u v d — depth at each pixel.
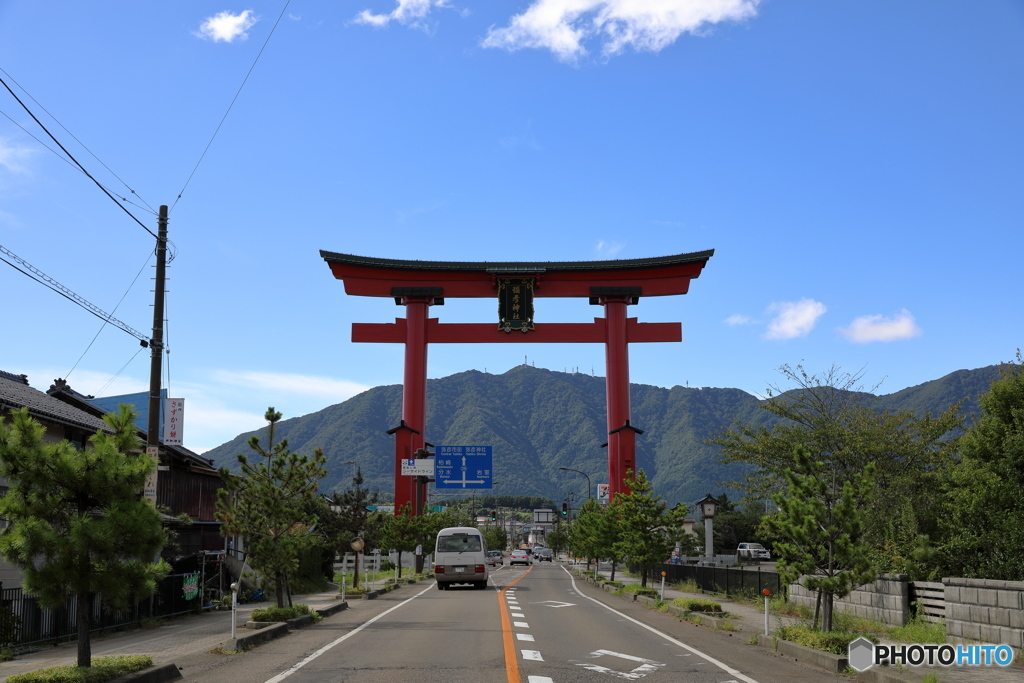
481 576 35.56
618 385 53.84
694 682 10.99
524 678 11.15
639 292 54.06
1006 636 12.56
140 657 11.63
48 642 15.91
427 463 53.31
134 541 11.06
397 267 54.47
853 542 15.04
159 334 19.30
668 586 38.78
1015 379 17.94
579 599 29.83
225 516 20.61
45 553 10.62
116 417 11.74
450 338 55.31
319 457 21.06
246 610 24.52
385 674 11.52
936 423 26.36
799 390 29.50
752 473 29.22
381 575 49.69
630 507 33.56
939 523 18.80
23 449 10.63
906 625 16.64
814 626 15.31
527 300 53.81
